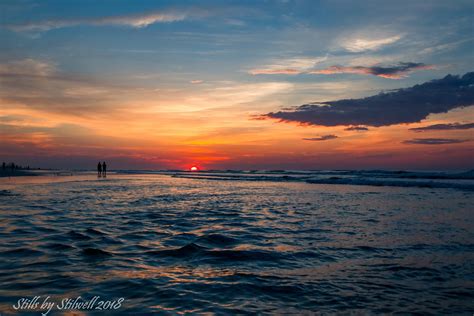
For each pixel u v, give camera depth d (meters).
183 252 7.41
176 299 4.85
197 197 20.23
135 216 12.55
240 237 9.02
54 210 13.83
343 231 9.79
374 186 29.03
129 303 4.69
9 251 7.29
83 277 5.73
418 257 7.08
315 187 29.11
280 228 10.29
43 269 6.11
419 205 15.60
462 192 21.94
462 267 6.39
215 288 5.30
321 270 6.25
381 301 4.86
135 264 6.54
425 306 4.68
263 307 4.62
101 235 9.03
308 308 4.61
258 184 34.75
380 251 7.56
